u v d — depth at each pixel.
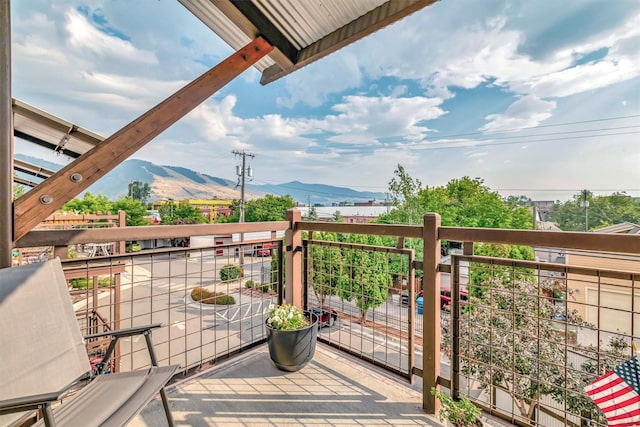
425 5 1.99
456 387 1.85
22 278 1.30
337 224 2.47
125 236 1.86
